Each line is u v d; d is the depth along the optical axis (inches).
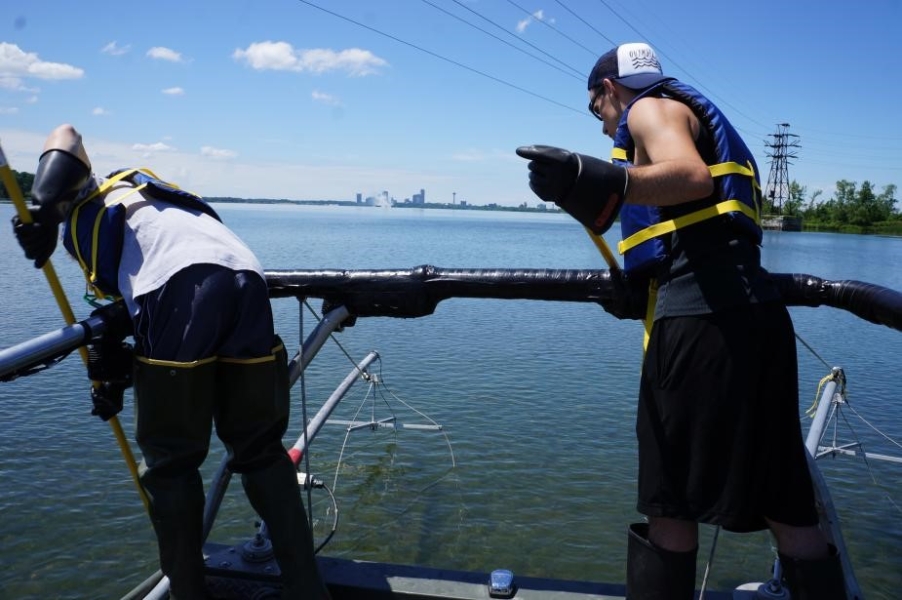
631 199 68.9
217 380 89.0
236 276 86.6
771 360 76.7
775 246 2792.8
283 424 92.3
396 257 1454.2
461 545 214.7
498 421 326.6
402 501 242.1
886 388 415.2
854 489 264.7
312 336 108.5
